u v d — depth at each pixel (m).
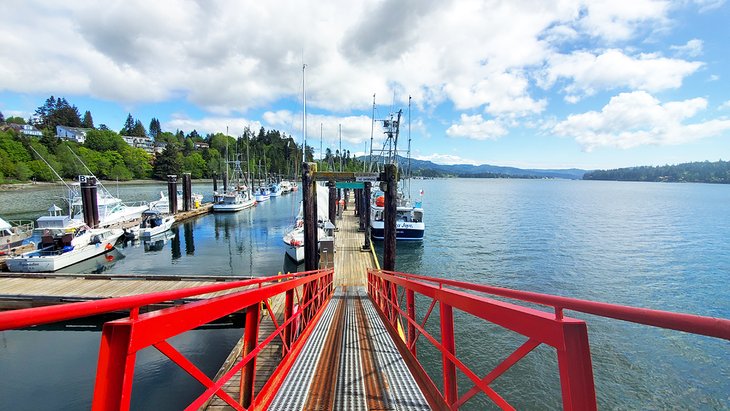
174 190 38.00
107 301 1.37
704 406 7.95
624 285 15.89
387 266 13.21
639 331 11.02
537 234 29.50
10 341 9.76
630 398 8.21
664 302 14.00
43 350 9.34
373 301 10.05
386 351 5.18
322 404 3.44
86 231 21.47
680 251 22.75
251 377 3.01
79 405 7.35
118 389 1.46
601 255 21.67
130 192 66.50
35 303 11.37
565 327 1.47
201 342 9.95
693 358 9.60
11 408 7.22
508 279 16.81
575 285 15.93
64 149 75.25
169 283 13.16
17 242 20.55
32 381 8.05
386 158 24.77
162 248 25.09
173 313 1.82
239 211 46.44
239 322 10.74
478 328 11.14
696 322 1.04
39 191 59.38
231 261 21.58
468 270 18.47
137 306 1.56
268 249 24.83
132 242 26.75
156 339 1.66
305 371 4.22
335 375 4.12
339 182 13.23
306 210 12.91
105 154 88.75
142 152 101.75
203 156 114.69
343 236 25.31
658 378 8.84
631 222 37.22
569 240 26.72
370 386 3.87
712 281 16.38
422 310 12.79
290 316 4.67
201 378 2.01
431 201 66.75
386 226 13.21
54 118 114.12
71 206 26.08
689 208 53.12
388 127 23.52
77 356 9.09
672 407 7.95
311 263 12.97
